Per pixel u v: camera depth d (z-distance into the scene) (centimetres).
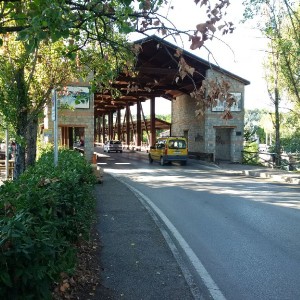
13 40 861
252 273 545
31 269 263
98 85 604
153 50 2766
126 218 863
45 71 1065
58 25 319
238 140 2995
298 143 2827
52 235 323
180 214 962
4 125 984
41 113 1108
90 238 675
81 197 564
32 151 1182
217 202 1153
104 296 434
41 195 371
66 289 423
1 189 376
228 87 339
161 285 477
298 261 598
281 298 459
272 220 895
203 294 468
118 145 4797
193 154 3275
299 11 2053
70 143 3128
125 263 556
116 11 367
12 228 250
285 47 1902
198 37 321
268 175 1997
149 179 1817
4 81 909
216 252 643
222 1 327
